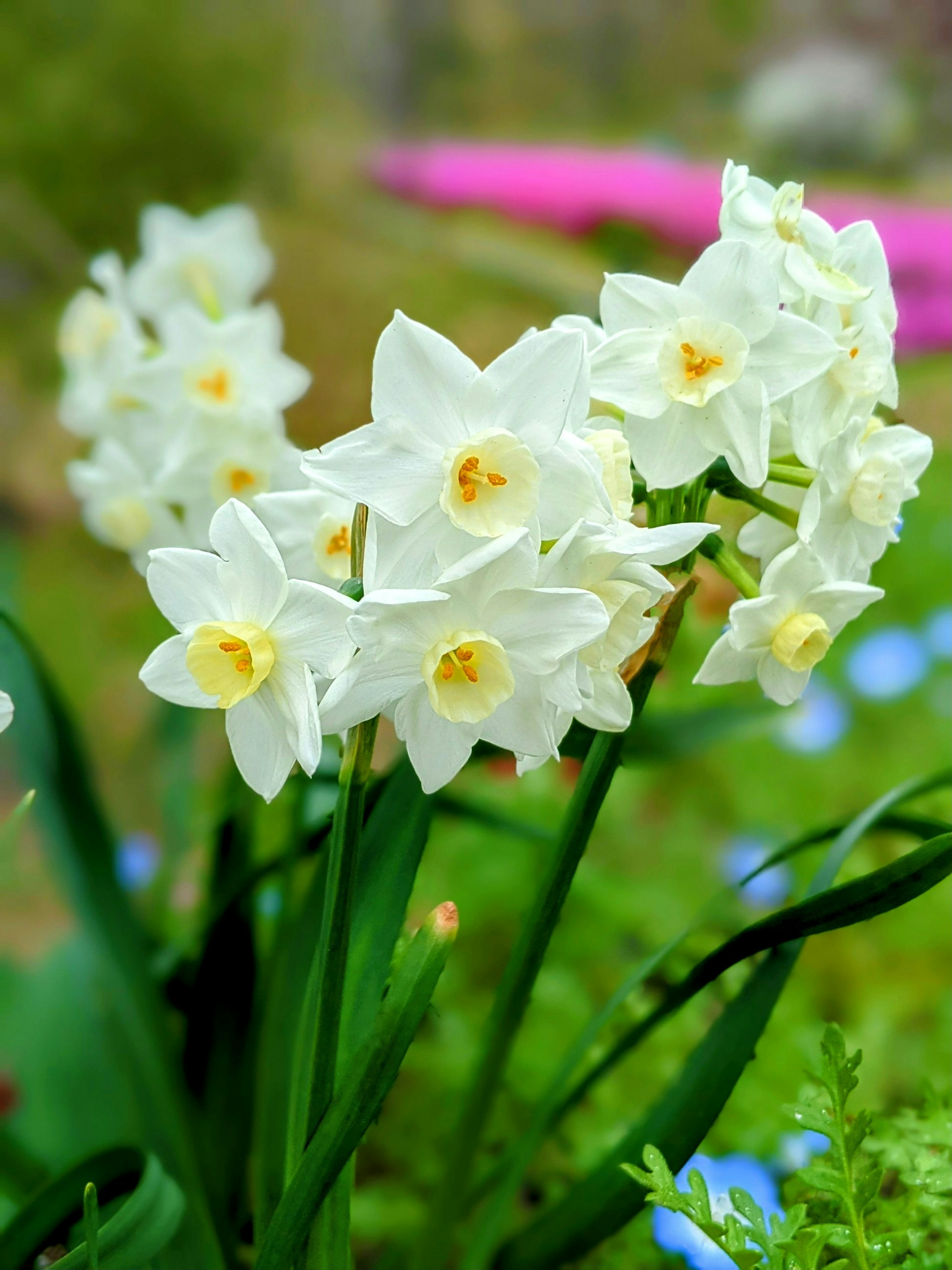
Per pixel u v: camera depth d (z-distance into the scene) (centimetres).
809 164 410
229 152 253
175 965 61
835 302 47
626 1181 51
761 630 47
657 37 470
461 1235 61
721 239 47
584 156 377
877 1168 47
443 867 88
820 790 114
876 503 47
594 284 254
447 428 44
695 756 111
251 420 55
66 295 236
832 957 87
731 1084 50
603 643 45
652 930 87
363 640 43
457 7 436
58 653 163
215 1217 57
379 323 221
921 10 451
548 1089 56
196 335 56
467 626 43
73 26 239
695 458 46
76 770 57
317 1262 48
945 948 86
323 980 45
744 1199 47
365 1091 45
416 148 359
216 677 44
